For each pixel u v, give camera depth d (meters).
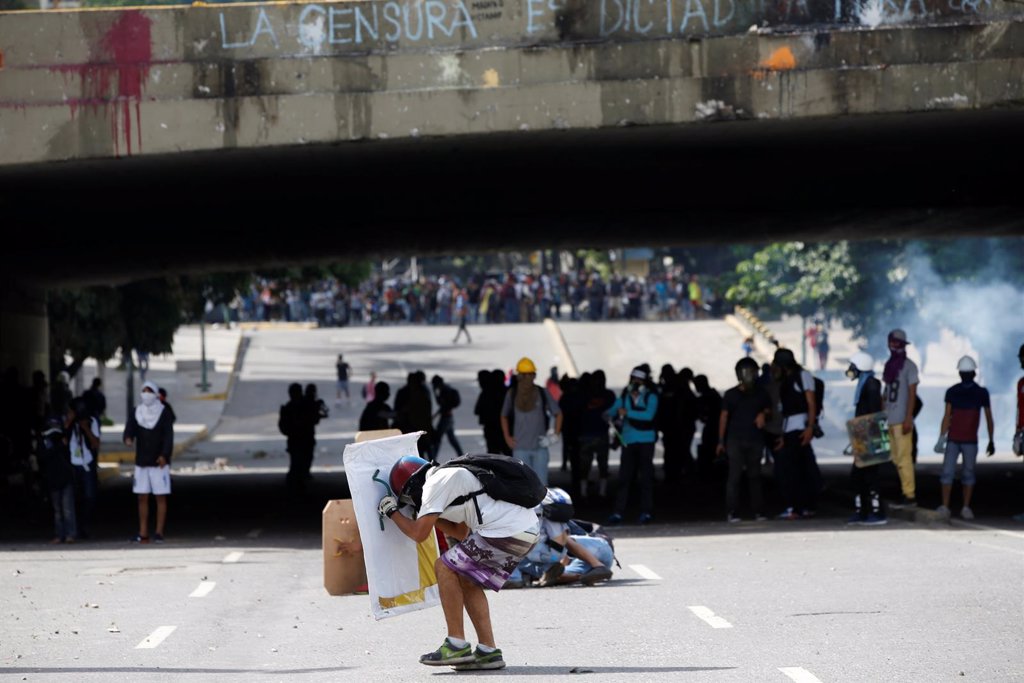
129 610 20.42
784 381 32.62
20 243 45.47
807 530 29.67
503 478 14.70
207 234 46.09
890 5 28.34
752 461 32.31
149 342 66.69
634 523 33.34
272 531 33.50
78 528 32.75
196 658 16.33
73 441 32.06
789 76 28.45
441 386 49.53
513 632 17.77
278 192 37.62
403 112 28.61
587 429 38.88
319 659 16.17
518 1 28.53
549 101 28.52
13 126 28.66
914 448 39.75
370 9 28.58
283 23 28.56
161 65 28.62
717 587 21.44
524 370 32.19
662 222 46.97
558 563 21.84
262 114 28.55
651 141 31.34
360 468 15.13
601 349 103.69
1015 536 27.33
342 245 50.09
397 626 18.81
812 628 17.39
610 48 28.47
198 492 45.72
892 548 25.73
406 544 15.26
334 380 95.69
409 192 39.19
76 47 28.61
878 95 28.33
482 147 31.06
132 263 51.12
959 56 28.28
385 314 127.31
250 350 110.00
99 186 33.88
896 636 16.66
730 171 37.22
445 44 28.61
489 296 123.81
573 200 41.97
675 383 45.47
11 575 24.75
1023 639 16.31
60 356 62.50
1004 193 43.09
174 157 29.42
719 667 14.88
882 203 44.38
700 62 28.44
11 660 16.22
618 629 17.78
